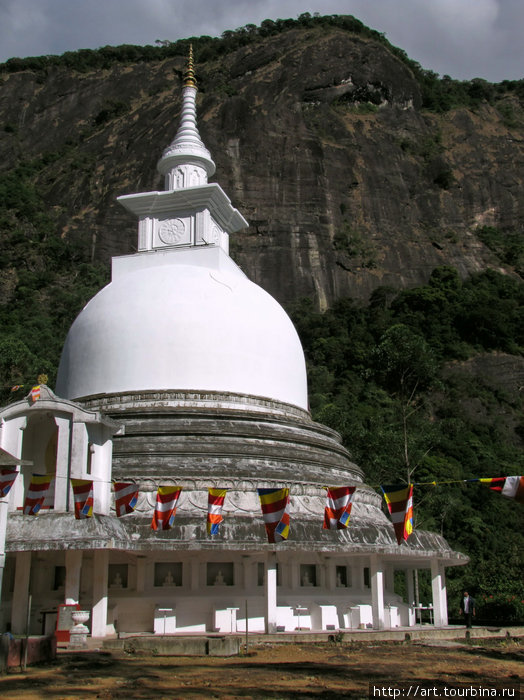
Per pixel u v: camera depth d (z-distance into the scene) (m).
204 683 17.14
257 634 27.69
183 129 45.28
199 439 32.53
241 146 159.12
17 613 26.64
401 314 135.62
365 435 63.12
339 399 103.12
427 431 80.38
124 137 176.12
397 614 34.97
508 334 129.38
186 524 28.12
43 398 27.47
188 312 35.62
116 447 31.59
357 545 29.92
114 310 36.62
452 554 34.03
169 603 28.77
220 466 31.11
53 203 160.62
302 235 150.75
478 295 139.62
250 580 30.36
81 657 21.94
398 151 176.38
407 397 110.38
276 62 185.75
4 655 19.06
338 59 185.75
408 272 153.00
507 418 114.62
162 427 32.56
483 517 80.44
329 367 122.50
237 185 153.88
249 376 35.50
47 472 29.27
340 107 182.25
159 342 34.97
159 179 155.62
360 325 134.12
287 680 17.73
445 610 36.09
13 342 68.75
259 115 165.25
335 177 161.62
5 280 130.50
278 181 156.50
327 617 30.81
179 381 34.44
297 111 173.12
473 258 160.50
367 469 62.00
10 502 27.56
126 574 29.70
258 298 38.59
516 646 28.92
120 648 23.92
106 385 35.16
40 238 145.38
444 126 194.38
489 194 177.00
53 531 25.30
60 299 122.56
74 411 27.41
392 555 31.56
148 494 29.31
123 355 35.19
